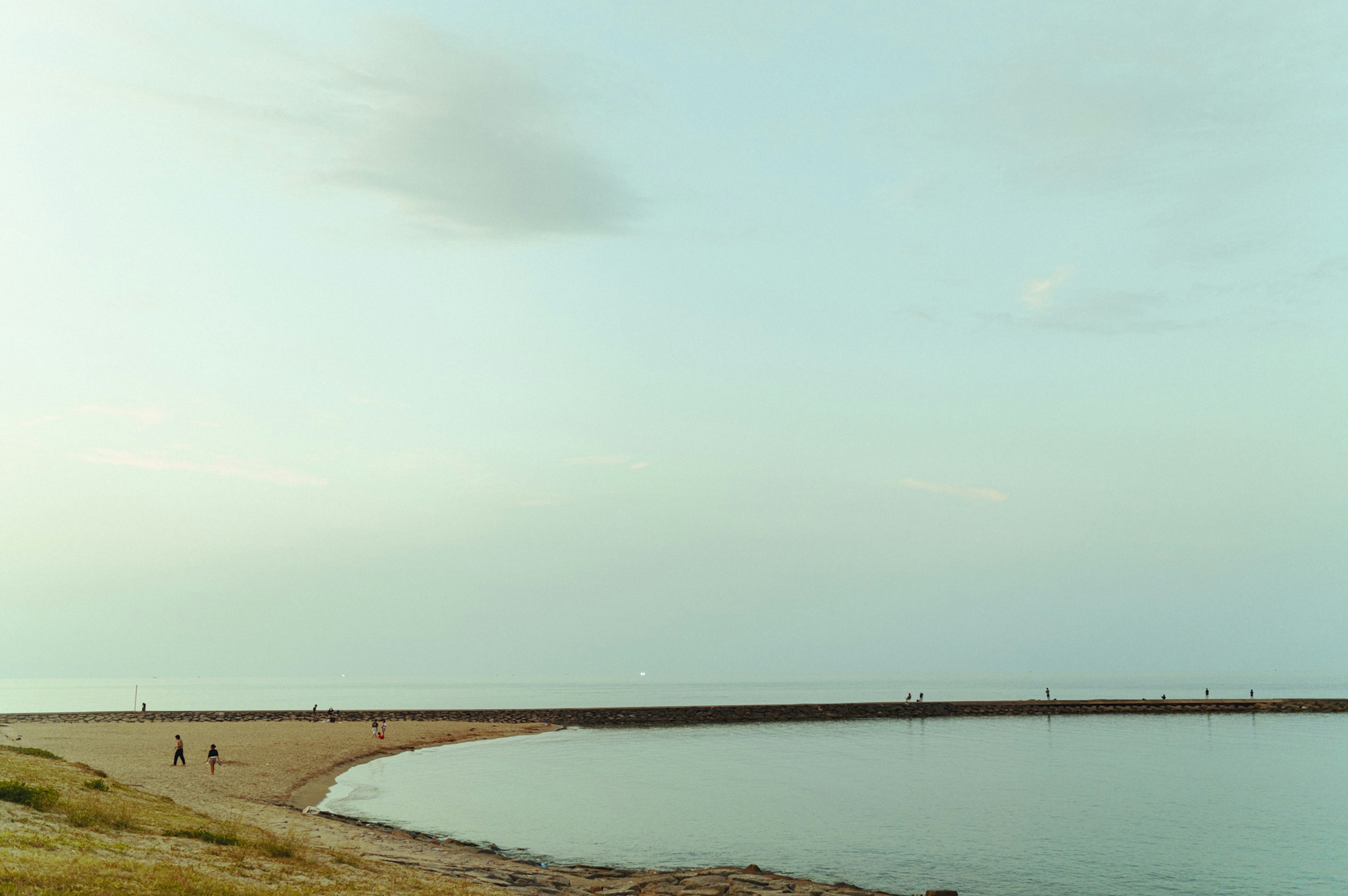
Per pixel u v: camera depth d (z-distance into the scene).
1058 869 38.38
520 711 137.25
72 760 55.03
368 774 67.38
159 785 45.38
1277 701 147.25
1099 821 50.12
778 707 136.88
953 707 141.88
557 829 46.19
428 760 80.06
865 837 44.81
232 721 117.88
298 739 88.31
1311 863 39.81
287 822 38.44
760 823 48.94
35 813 24.50
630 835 44.94
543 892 29.33
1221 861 40.22
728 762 81.06
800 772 73.06
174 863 21.38
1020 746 94.38
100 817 25.55
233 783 51.19
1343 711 141.62
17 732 85.19
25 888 16.14
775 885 32.38
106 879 17.88
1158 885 35.97
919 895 33.69
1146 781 66.56
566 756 86.25
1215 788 62.91
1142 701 147.88
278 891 20.42
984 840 44.41
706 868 37.38
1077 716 137.50
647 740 103.62
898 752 89.69
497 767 75.19
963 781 67.25
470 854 36.56
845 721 133.00
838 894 31.31
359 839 35.97
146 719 115.19
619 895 30.00
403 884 25.20
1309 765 77.12
